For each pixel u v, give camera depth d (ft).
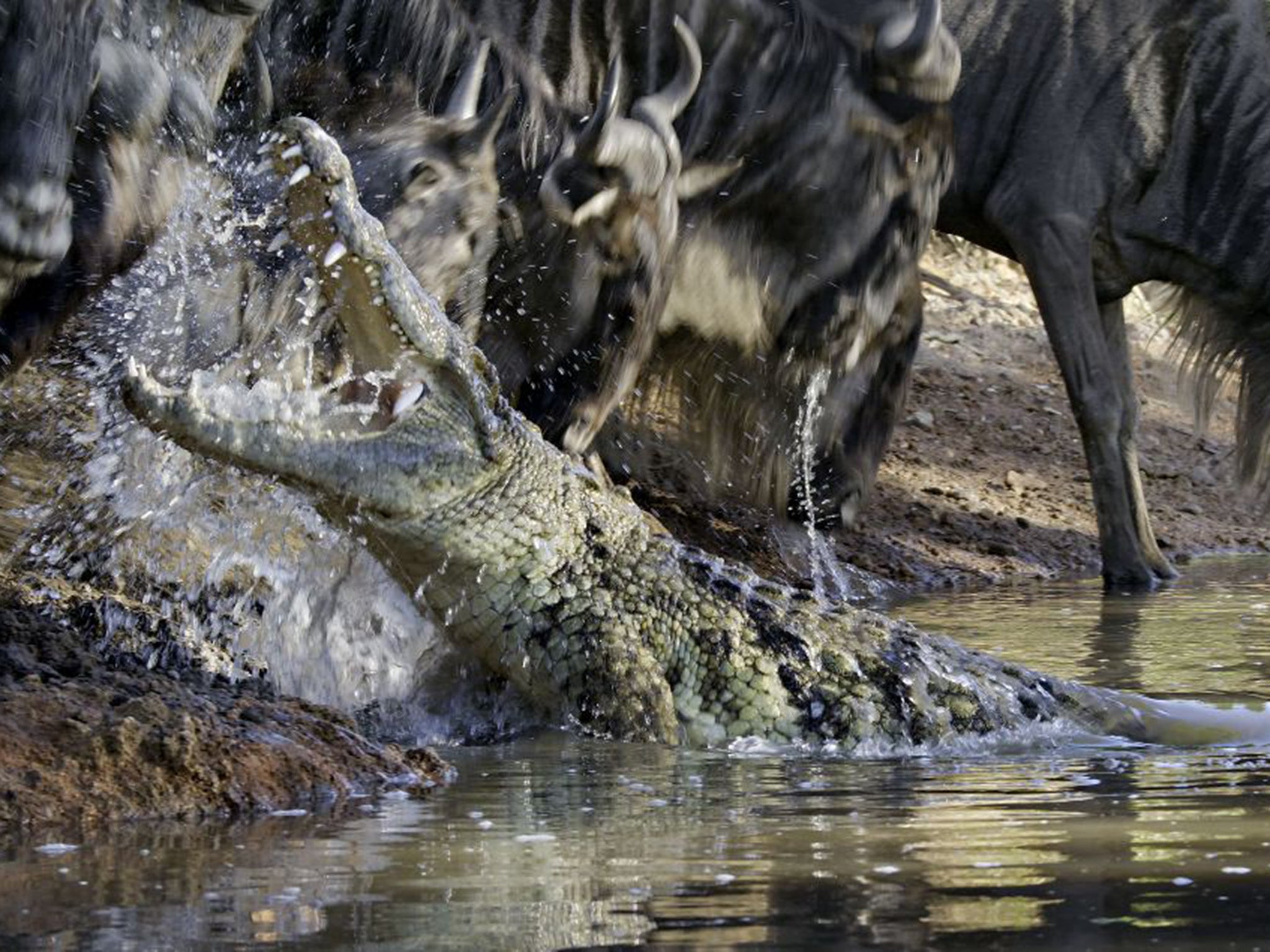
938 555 114.32
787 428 105.40
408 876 40.57
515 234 88.58
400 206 83.41
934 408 143.13
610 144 86.69
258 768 50.34
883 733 62.28
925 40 99.30
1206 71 111.55
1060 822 46.55
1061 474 135.13
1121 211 112.47
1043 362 156.35
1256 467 118.01
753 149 98.48
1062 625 89.35
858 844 43.91
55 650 56.03
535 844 44.11
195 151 65.82
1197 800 49.70
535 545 64.39
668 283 93.71
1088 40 111.45
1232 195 111.96
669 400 106.32
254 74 76.84
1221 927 35.94
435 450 62.28
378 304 60.49
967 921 36.37
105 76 60.03
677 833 45.47
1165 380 159.22
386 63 86.74
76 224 60.13
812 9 100.27
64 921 36.70
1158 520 131.64
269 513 67.56
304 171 58.18
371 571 66.90
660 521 106.93
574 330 90.38
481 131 85.10
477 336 88.17
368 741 54.65
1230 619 91.91
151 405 58.03
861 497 111.04
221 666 61.93
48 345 71.72
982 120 113.19
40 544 66.80
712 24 96.58
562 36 92.17
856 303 103.14
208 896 38.75
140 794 48.24
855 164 100.78
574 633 64.03
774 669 63.67
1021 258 113.50
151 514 68.13
